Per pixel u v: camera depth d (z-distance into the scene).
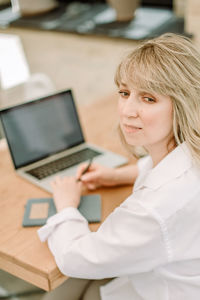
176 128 0.84
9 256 0.98
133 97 0.84
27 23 3.09
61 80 3.29
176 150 0.86
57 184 1.17
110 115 1.82
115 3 2.78
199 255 0.82
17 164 1.38
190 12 2.34
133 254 0.81
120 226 0.83
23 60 2.57
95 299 1.11
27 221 1.09
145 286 0.94
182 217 0.78
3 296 1.81
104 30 2.74
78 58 3.01
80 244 0.89
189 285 0.87
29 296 1.81
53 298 1.13
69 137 1.52
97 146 1.54
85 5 3.28
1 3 3.55
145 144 0.88
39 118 1.45
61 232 0.97
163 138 0.88
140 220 0.80
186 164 0.83
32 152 1.42
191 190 0.79
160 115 0.82
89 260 0.86
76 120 1.54
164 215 0.77
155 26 2.70
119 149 1.52
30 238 1.04
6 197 1.23
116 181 1.25
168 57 0.80
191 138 0.82
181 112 0.81
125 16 2.82
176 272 0.87
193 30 2.40
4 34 3.33
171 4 2.95
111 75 2.91
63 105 1.51
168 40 0.85
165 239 0.78
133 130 0.86
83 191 1.24
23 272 0.98
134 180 1.27
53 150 1.47
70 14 3.14
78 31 2.80
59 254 0.93
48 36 3.05
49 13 3.20
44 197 1.22
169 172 0.84
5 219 1.12
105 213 1.13
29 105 1.43
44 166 1.40
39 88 2.19
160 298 0.91
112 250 0.83
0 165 1.44
